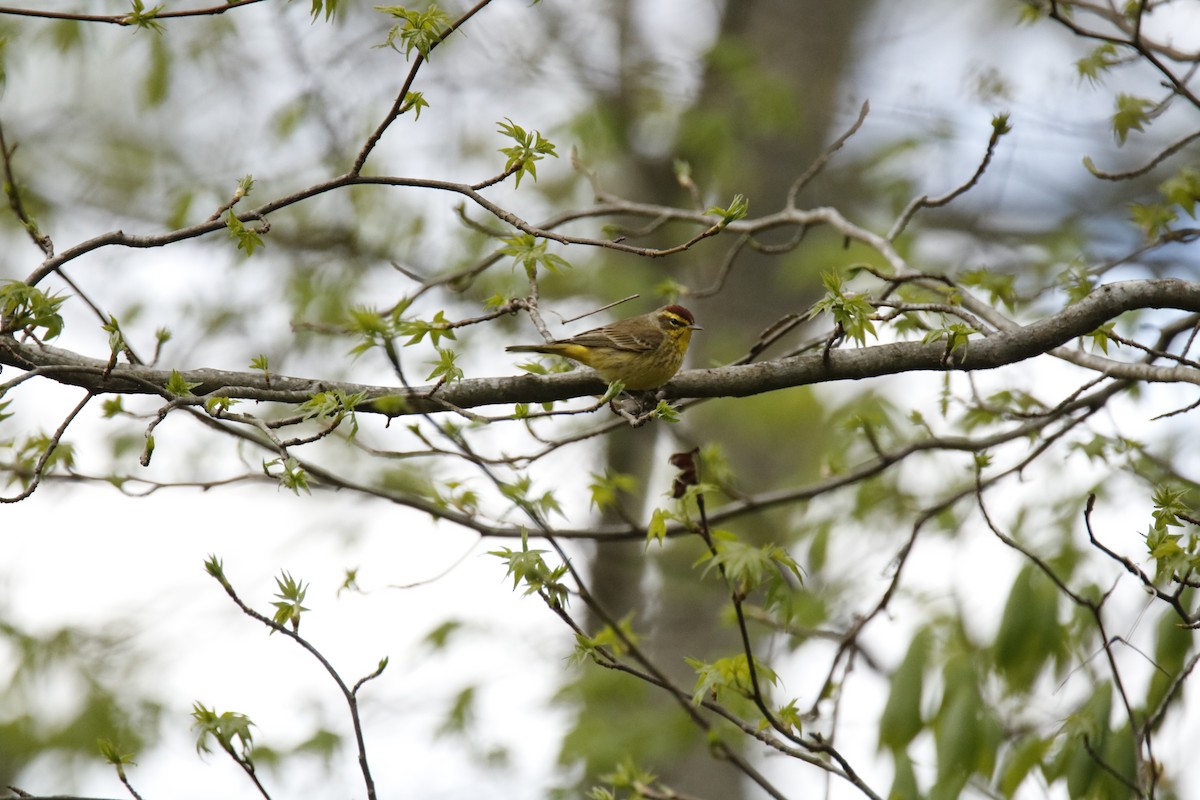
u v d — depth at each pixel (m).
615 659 7.61
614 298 17.11
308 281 16.11
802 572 7.03
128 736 16.53
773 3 19.92
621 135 17.11
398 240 16.31
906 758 9.12
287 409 15.20
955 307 8.53
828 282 7.92
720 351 17.84
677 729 13.95
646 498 17.56
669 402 8.87
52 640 17.03
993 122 9.59
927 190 17.44
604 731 14.17
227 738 6.82
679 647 16.70
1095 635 9.55
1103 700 8.62
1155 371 8.74
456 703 15.15
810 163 19.20
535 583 7.03
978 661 10.09
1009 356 8.32
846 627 11.99
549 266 7.64
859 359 8.50
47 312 7.13
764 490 16.92
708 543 7.18
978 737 9.04
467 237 16.38
